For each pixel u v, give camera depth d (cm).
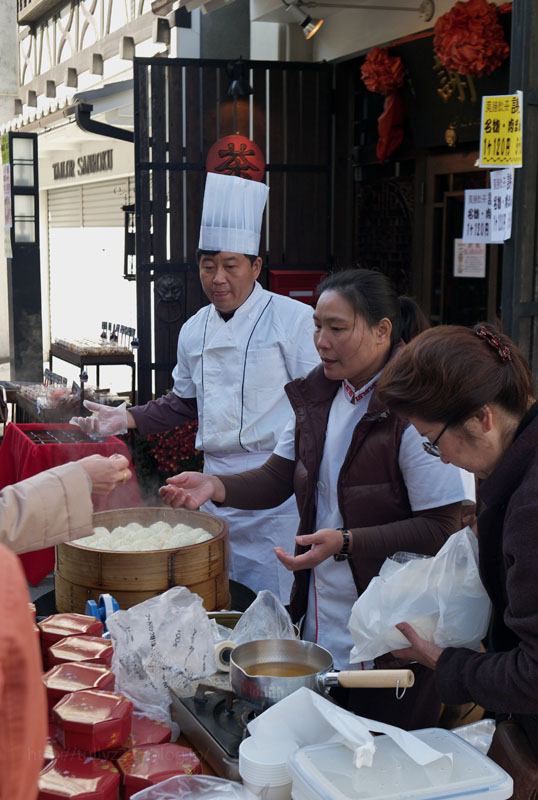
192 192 538
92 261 1170
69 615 175
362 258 568
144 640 163
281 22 562
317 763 129
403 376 133
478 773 128
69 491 157
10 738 77
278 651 162
